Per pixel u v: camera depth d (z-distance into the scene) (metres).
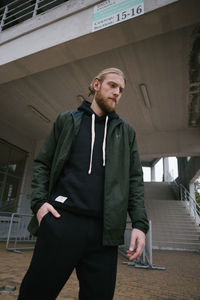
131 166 1.04
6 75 5.25
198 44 4.89
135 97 7.02
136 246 0.81
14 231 5.79
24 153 10.11
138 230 0.83
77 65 5.73
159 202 12.10
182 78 6.04
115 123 1.02
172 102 7.21
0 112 8.34
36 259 0.76
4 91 7.06
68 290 2.32
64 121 1.03
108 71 1.05
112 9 3.91
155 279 3.12
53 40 4.43
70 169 0.89
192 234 9.27
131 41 4.07
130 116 8.17
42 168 0.98
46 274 0.73
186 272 3.79
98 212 0.81
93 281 0.75
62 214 0.79
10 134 9.26
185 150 8.77
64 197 0.82
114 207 0.82
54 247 0.74
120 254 5.98
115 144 0.97
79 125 0.98
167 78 6.07
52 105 7.70
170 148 8.97
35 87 6.78
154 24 3.64
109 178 0.87
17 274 2.81
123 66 5.69
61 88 6.74
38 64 4.88
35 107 7.83
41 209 0.81
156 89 6.56
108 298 0.75
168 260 5.30
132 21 3.63
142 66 5.65
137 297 2.25
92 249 0.78
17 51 4.87
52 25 4.65
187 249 8.38
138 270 3.74
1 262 3.58
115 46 4.24
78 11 4.39
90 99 7.09
